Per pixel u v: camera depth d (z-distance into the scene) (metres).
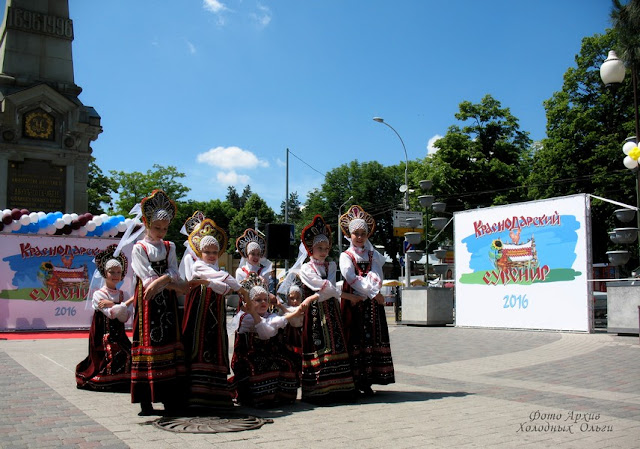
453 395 6.88
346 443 4.66
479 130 40.69
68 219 17.00
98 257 7.47
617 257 14.92
